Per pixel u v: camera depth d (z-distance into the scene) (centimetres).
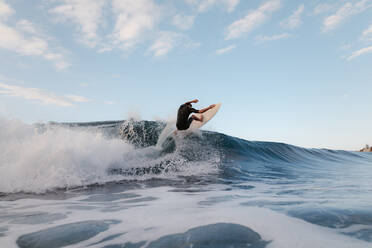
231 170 611
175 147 752
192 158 694
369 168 787
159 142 766
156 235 180
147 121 886
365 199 286
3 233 193
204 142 831
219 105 772
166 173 550
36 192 373
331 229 182
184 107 688
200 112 725
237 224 197
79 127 845
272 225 193
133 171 547
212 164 660
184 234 179
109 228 199
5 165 445
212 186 423
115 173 525
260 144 1023
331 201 276
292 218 211
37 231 196
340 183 448
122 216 237
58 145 502
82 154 498
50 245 166
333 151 1409
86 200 323
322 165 893
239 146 899
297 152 1111
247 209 249
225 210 247
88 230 195
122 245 163
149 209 264
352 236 167
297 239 164
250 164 729
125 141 749
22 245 167
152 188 406
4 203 309
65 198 337
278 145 1106
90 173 481
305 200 288
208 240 165
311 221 201
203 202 295
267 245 155
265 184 443
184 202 297
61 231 194
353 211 225
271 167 716
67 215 248
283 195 331
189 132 803
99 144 580
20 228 206
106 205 292
